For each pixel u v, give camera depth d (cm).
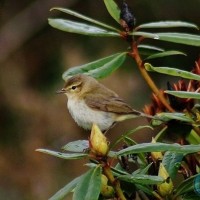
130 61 1648
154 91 586
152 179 477
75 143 538
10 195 1485
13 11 1861
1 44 1817
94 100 834
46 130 1593
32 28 1845
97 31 585
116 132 1541
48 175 1504
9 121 1600
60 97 1644
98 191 477
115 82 1623
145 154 551
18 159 1537
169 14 1736
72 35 1766
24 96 1659
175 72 532
